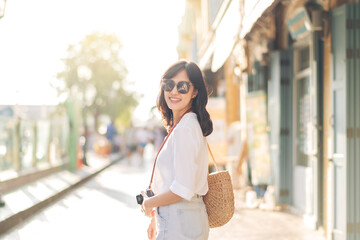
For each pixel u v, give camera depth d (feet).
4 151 34.94
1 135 34.17
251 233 19.20
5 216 22.30
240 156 29.48
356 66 16.03
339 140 16.52
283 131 25.07
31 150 42.29
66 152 58.44
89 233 20.88
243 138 31.73
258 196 27.43
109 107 144.05
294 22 20.54
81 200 31.91
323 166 18.81
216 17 25.39
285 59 24.99
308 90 23.13
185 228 6.92
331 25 17.08
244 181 31.07
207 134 7.29
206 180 7.08
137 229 21.61
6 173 35.50
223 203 7.32
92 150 121.70
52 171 49.16
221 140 32.94
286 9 21.26
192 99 7.49
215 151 32.81
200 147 6.80
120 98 147.33
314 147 18.89
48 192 32.78
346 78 16.02
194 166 6.68
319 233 18.93
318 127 18.72
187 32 61.26
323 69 18.65
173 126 7.45
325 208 18.66
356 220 15.99
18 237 20.26
